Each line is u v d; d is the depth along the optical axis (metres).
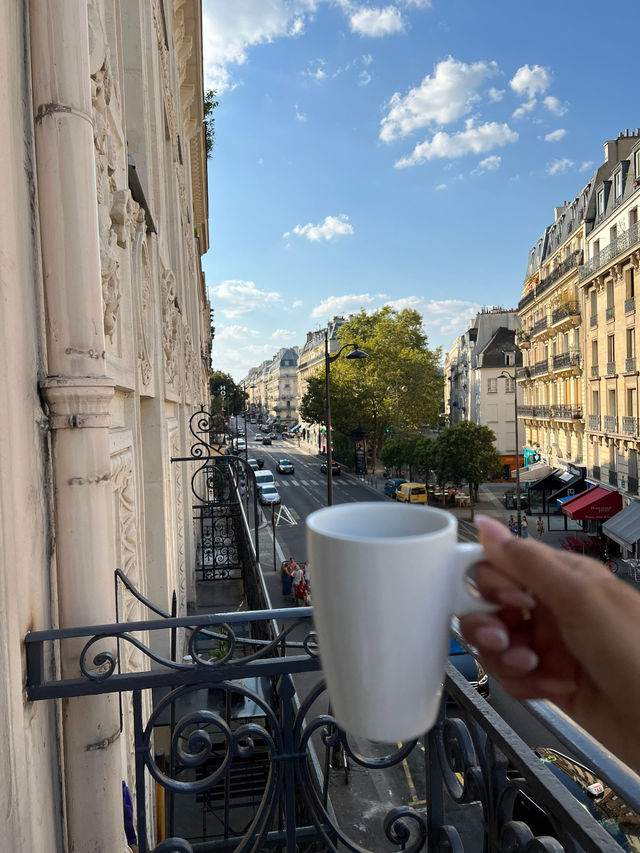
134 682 1.78
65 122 2.03
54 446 2.03
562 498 31.03
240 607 10.09
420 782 9.23
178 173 11.37
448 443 37.50
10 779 1.53
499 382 55.09
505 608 0.65
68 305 2.04
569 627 0.55
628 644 0.52
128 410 4.23
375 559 0.51
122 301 3.87
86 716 2.06
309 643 1.90
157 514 5.88
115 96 3.88
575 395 31.11
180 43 12.10
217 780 1.84
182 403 10.58
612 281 25.45
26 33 2.03
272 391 159.75
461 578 0.58
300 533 32.62
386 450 47.84
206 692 6.34
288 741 1.91
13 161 1.84
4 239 1.71
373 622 0.51
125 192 3.59
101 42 3.15
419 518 0.67
